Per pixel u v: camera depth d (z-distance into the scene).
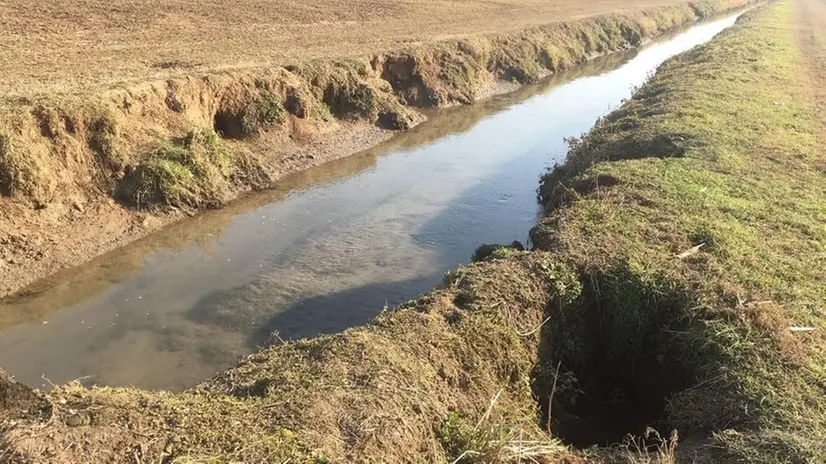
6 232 10.64
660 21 44.31
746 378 6.33
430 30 27.11
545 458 5.60
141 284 10.62
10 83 13.17
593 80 28.75
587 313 8.12
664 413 6.99
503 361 6.91
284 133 16.86
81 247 11.30
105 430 4.80
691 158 12.16
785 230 9.39
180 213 13.03
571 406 7.54
